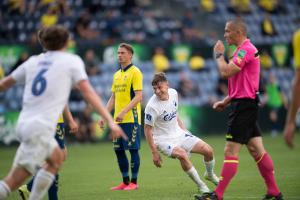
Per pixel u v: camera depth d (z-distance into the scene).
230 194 27.94
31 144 19.06
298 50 17.77
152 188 31.25
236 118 23.84
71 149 60.31
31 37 74.31
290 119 17.55
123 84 32.59
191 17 86.00
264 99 75.62
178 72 73.38
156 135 29.03
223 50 24.19
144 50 72.19
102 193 29.92
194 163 44.12
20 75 20.30
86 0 82.56
